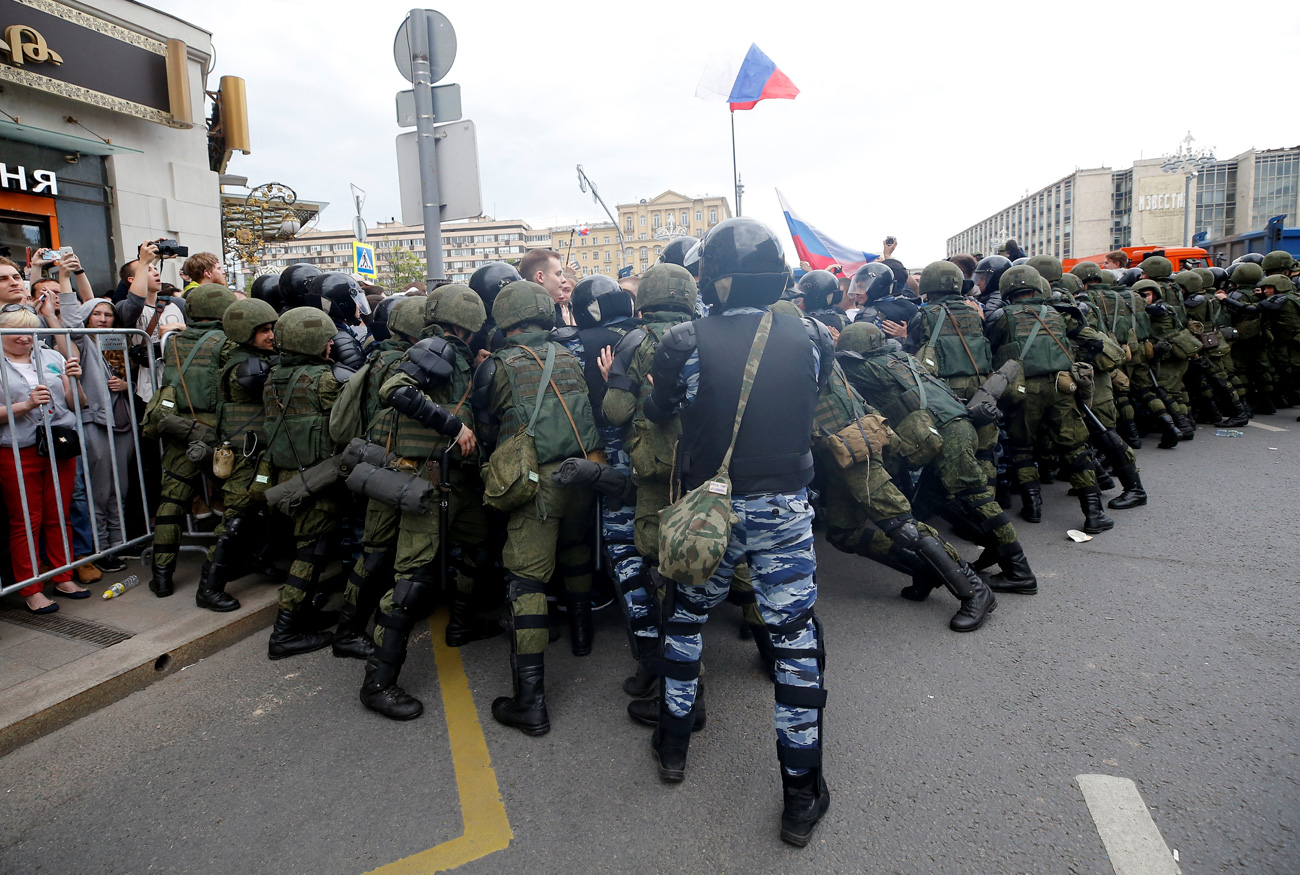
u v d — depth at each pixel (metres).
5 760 2.66
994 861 2.06
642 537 2.95
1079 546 4.67
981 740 2.63
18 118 8.90
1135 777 2.38
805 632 2.21
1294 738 2.55
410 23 4.99
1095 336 4.98
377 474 2.96
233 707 3.02
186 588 4.11
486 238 124.50
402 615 2.93
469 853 2.16
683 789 2.44
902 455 3.74
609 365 3.28
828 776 2.46
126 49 9.82
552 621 3.93
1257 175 61.19
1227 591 3.84
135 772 2.58
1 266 3.70
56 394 3.87
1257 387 9.34
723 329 2.27
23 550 3.72
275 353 3.74
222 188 14.12
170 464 3.97
